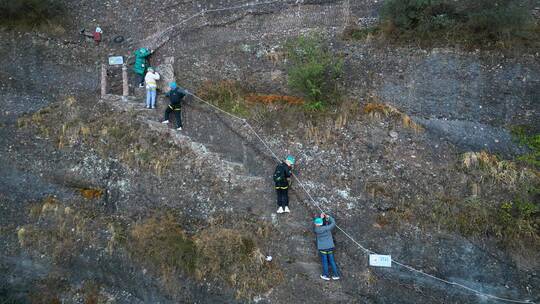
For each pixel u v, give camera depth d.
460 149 10.36
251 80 12.12
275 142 11.29
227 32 12.84
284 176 10.40
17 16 13.85
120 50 13.67
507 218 9.46
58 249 11.65
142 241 11.02
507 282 9.27
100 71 13.38
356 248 10.19
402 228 10.03
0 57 13.66
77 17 14.16
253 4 12.86
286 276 10.38
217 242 10.58
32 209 12.04
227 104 11.95
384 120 10.88
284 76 11.91
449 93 10.79
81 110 12.82
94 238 11.55
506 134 10.27
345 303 9.98
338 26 12.08
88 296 11.30
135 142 12.11
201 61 12.72
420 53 11.16
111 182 11.92
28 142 12.70
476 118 10.54
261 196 10.99
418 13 11.10
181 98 11.87
